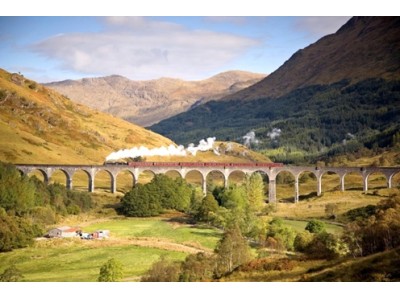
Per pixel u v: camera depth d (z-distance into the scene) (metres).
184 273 84.75
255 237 124.06
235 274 85.69
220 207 156.75
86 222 149.88
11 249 113.25
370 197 187.75
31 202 145.12
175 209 170.50
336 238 101.25
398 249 83.81
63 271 96.19
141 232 135.50
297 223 151.12
